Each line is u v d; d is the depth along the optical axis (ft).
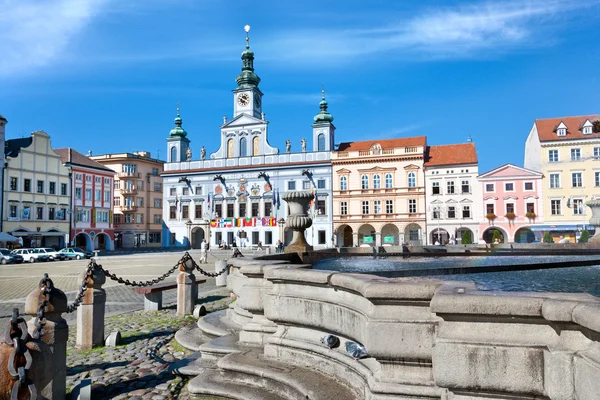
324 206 175.94
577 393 7.30
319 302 13.89
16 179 158.92
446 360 8.63
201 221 194.29
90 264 22.77
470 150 162.91
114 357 20.68
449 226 157.89
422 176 163.02
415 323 10.03
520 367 8.10
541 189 149.69
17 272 82.48
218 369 16.20
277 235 181.47
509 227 151.53
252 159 189.57
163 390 15.98
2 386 10.04
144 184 233.76
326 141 182.19
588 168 146.61
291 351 14.84
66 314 33.45
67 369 18.81
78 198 183.42
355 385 12.01
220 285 50.67
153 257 134.10
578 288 14.44
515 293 8.74
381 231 168.66
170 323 29.30
